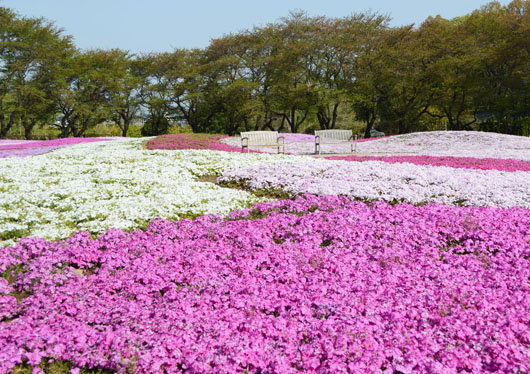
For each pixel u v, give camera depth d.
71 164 14.84
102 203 9.52
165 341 4.24
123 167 13.93
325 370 3.69
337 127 64.62
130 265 6.45
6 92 51.06
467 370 3.71
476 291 5.00
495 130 43.25
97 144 27.73
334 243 7.11
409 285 5.28
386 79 48.16
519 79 43.09
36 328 4.59
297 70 54.06
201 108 61.88
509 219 7.69
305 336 4.40
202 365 3.83
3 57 51.06
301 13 56.12
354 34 52.78
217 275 6.00
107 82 57.25
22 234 7.75
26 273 6.07
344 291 5.21
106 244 7.28
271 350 4.11
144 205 9.23
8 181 11.84
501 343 3.86
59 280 5.89
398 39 50.28
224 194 10.59
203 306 5.08
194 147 23.91
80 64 57.88
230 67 58.06
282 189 11.34
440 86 49.97
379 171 12.36
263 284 5.59
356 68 52.34
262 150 25.42
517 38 41.75
